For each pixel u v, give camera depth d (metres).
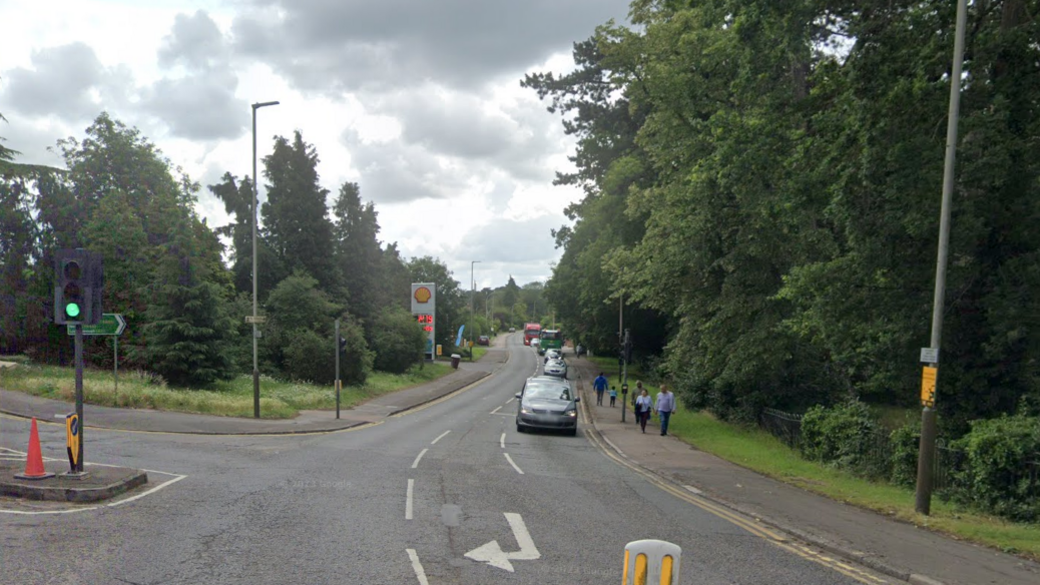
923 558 8.20
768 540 9.23
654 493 12.80
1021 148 13.33
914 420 14.73
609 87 45.41
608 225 48.72
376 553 7.63
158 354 27.61
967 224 13.26
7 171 28.62
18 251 29.67
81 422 10.81
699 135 22.64
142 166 37.22
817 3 15.35
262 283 47.28
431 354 71.19
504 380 57.72
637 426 27.03
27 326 29.42
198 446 16.05
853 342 16.47
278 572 6.79
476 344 115.12
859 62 14.81
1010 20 14.09
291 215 48.75
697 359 27.22
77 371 10.80
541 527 9.32
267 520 8.98
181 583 6.34
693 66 23.36
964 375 14.46
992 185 13.56
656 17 27.38
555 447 20.08
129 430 17.98
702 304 25.77
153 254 30.70
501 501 11.09
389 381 46.56
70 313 10.52
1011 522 10.57
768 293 23.03
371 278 57.59
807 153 16.44
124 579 6.39
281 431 20.22
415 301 71.69
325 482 12.06
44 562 6.82
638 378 56.97
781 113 17.64
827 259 19.77
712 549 8.55
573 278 63.72
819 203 16.67
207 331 28.11
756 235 21.67
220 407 23.39
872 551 8.48
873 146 14.20
